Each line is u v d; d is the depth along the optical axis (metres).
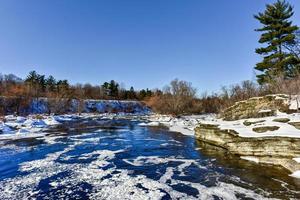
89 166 14.53
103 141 23.72
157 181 11.76
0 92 66.44
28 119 41.59
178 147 20.39
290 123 15.71
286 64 31.45
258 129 16.53
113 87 109.19
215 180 11.75
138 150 19.22
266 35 33.34
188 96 67.69
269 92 30.50
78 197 9.84
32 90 68.88
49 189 10.73
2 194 10.16
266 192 10.03
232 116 25.28
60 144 21.98
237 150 16.53
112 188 10.83
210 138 21.84
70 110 74.06
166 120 47.75
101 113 78.38
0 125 31.69
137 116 65.81
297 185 10.73
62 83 93.44
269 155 14.22
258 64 34.03
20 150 19.22
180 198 9.65
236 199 9.44
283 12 33.44
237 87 49.19
